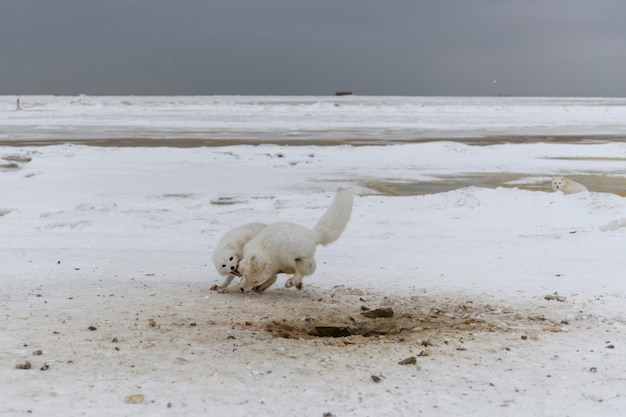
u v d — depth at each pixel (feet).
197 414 15.69
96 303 26.50
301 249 28.14
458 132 171.83
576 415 16.07
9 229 45.42
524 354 21.02
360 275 32.68
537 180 81.82
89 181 73.51
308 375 18.69
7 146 115.65
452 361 20.21
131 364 19.27
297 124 198.70
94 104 290.76
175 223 48.26
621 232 42.98
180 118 218.38
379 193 70.54
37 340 21.43
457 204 55.42
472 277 32.19
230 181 76.43
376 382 18.19
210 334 22.72
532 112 289.33
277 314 25.93
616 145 121.60
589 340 22.59
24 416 15.29
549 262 35.22
